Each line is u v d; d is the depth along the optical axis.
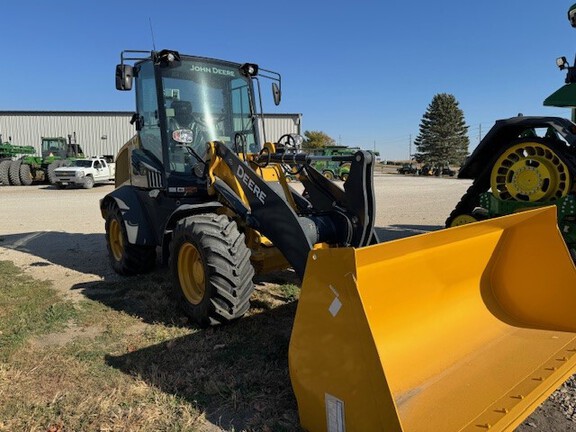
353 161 3.81
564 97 5.44
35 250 7.88
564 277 3.27
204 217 4.16
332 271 2.33
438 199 17.28
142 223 5.68
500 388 2.58
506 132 5.21
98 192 21.97
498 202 5.12
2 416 2.89
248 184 4.11
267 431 2.71
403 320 2.95
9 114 37.91
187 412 2.90
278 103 5.84
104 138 39.31
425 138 68.56
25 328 4.27
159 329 4.19
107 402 3.01
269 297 4.99
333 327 2.34
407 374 2.75
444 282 3.19
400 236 8.94
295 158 4.19
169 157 5.02
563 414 2.88
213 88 5.34
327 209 4.20
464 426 2.25
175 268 4.38
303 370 2.54
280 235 3.84
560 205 4.60
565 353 2.90
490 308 3.50
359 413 2.23
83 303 4.93
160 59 4.96
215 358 3.60
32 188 24.59
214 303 3.93
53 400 3.05
